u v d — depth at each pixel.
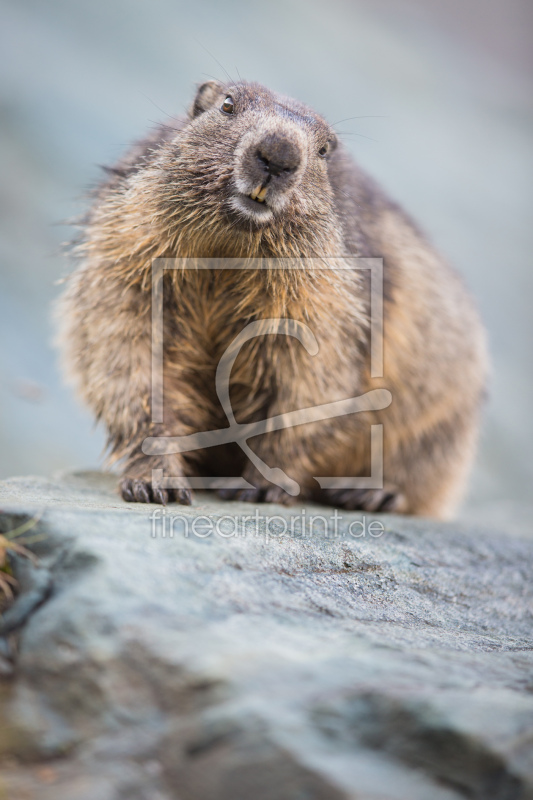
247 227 7.54
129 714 3.86
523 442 20.62
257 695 3.71
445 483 11.27
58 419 16.81
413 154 30.48
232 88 8.01
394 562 6.42
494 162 32.84
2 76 23.67
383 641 4.57
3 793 3.70
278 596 4.90
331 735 3.60
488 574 6.96
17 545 4.67
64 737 3.93
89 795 3.60
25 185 20.91
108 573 4.36
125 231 7.89
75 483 7.95
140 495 7.15
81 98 24.08
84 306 8.28
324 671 3.93
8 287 18.66
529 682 4.22
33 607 4.39
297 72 30.72
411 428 10.20
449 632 5.32
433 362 9.97
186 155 7.67
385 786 3.42
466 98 37.91
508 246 27.58
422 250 10.31
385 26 41.62
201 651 3.94
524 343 23.78
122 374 7.94
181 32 29.80
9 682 4.13
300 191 7.57
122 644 4.04
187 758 3.63
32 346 17.70
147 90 25.78
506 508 15.04
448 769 3.53
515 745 3.55
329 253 7.98
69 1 28.83
